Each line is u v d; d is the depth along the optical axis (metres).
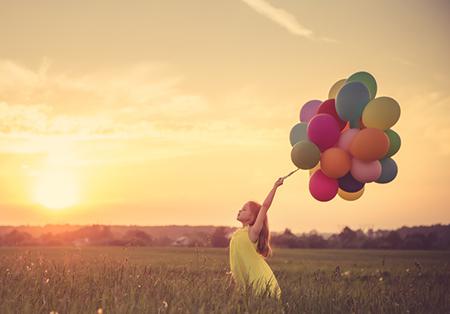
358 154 6.13
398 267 15.92
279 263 19.08
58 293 5.21
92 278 6.26
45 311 4.67
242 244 6.08
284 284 7.00
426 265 17.72
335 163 6.19
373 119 6.16
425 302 6.70
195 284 5.95
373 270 14.34
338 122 6.51
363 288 7.61
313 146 6.18
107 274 6.45
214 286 5.87
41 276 6.16
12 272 6.57
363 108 6.32
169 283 5.96
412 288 7.69
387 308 6.02
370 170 6.23
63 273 6.40
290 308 5.41
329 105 6.59
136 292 5.30
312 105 7.20
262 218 6.04
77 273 6.58
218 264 9.20
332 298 6.16
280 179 6.14
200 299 5.03
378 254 32.81
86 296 5.23
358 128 6.43
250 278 5.97
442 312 6.32
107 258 8.12
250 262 6.04
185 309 4.73
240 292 5.48
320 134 6.21
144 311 4.56
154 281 6.02
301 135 6.86
